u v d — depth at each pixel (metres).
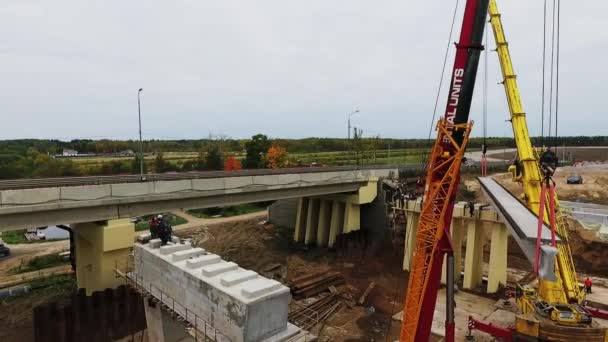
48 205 23.06
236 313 15.77
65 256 43.12
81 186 24.48
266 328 16.16
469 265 32.41
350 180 43.34
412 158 95.38
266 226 55.72
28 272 39.09
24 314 30.48
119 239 26.89
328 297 31.38
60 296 32.56
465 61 15.37
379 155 105.44
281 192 37.69
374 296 32.41
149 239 24.12
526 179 23.52
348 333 26.14
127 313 26.95
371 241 45.22
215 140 115.25
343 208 47.50
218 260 20.11
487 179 32.16
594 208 47.31
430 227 16.55
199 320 17.89
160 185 28.42
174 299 19.98
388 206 44.72
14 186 22.08
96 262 27.23
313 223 49.22
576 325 16.55
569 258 20.62
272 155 81.12
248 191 34.16
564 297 18.14
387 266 39.28
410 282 17.19
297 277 36.94
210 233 53.78
